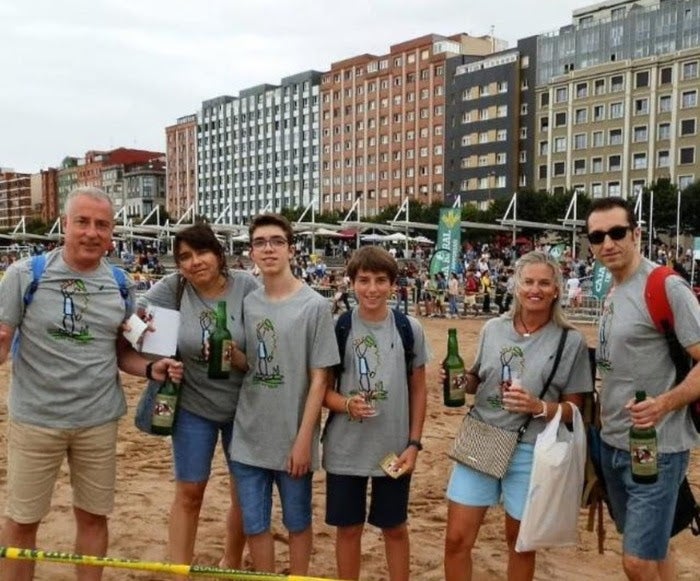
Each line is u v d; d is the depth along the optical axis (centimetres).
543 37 9156
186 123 15050
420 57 10544
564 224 4800
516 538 387
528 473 372
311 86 12344
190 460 399
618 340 345
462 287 2827
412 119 10688
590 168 8675
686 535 557
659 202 6469
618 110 8381
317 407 379
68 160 17962
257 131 13450
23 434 364
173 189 15488
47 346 360
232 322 395
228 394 403
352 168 11694
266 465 382
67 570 468
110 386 378
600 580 482
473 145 9838
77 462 379
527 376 372
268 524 392
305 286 389
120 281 381
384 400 378
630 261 349
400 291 2542
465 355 1543
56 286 359
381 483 388
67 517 566
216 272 397
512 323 388
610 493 368
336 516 387
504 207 7088
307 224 4662
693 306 328
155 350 378
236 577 307
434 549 526
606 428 357
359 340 383
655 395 340
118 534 536
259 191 13450
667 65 7956
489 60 9650
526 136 9369
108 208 363
